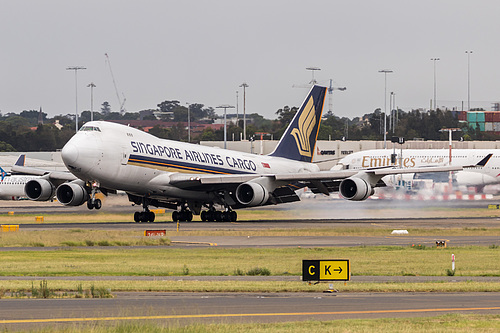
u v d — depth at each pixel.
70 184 151.25
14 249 103.50
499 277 78.12
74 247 105.75
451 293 64.50
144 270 79.88
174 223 154.75
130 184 150.25
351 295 62.72
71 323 48.88
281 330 46.44
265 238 120.75
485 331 46.72
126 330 45.03
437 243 109.31
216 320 50.62
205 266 84.19
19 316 51.34
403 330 46.62
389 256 95.94
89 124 145.25
